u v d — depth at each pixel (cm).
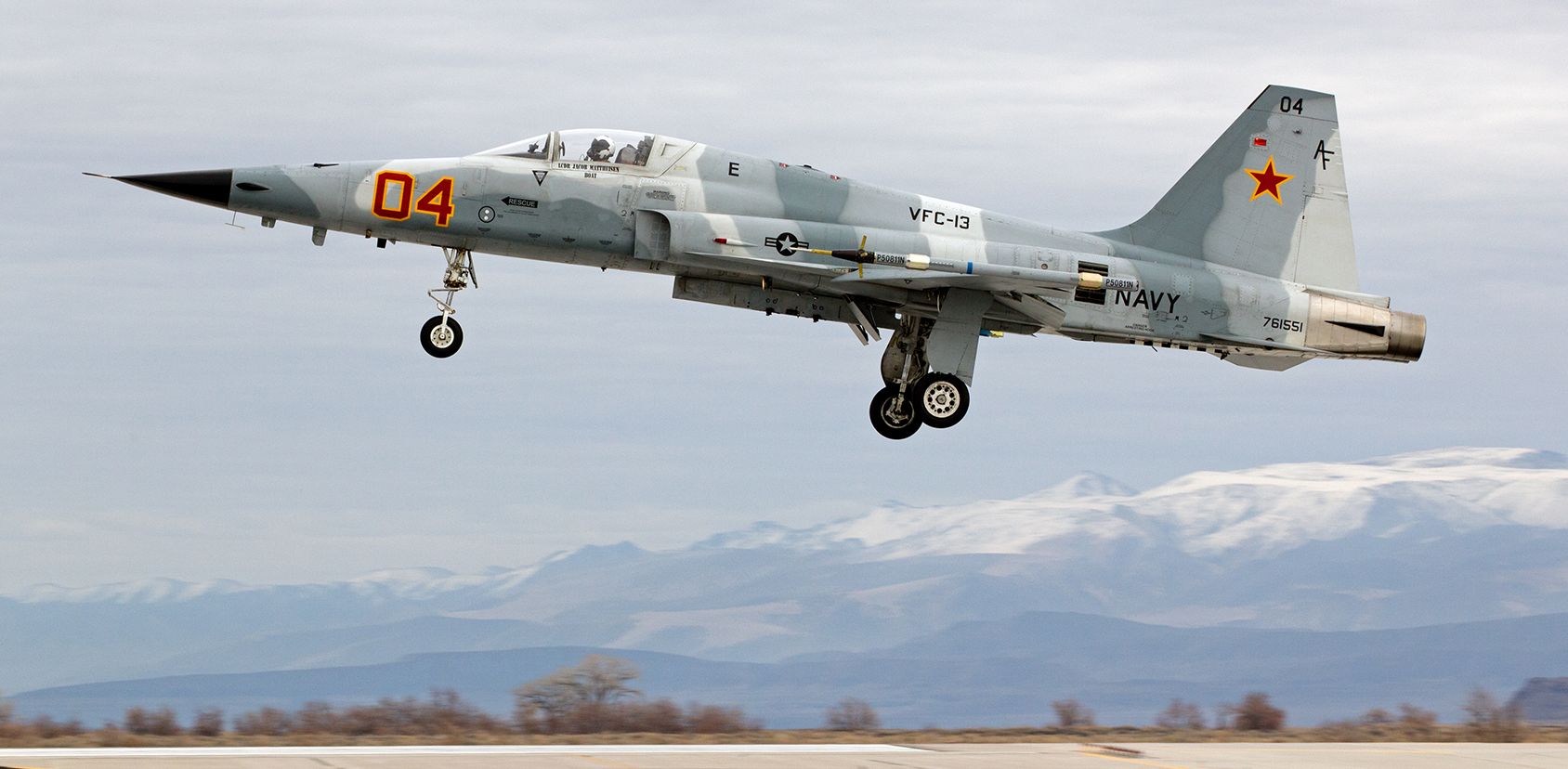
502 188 8250
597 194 8331
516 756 6075
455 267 8481
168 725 7594
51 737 7188
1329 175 9344
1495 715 8700
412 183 8194
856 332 8962
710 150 8562
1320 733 8525
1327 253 9306
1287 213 9281
